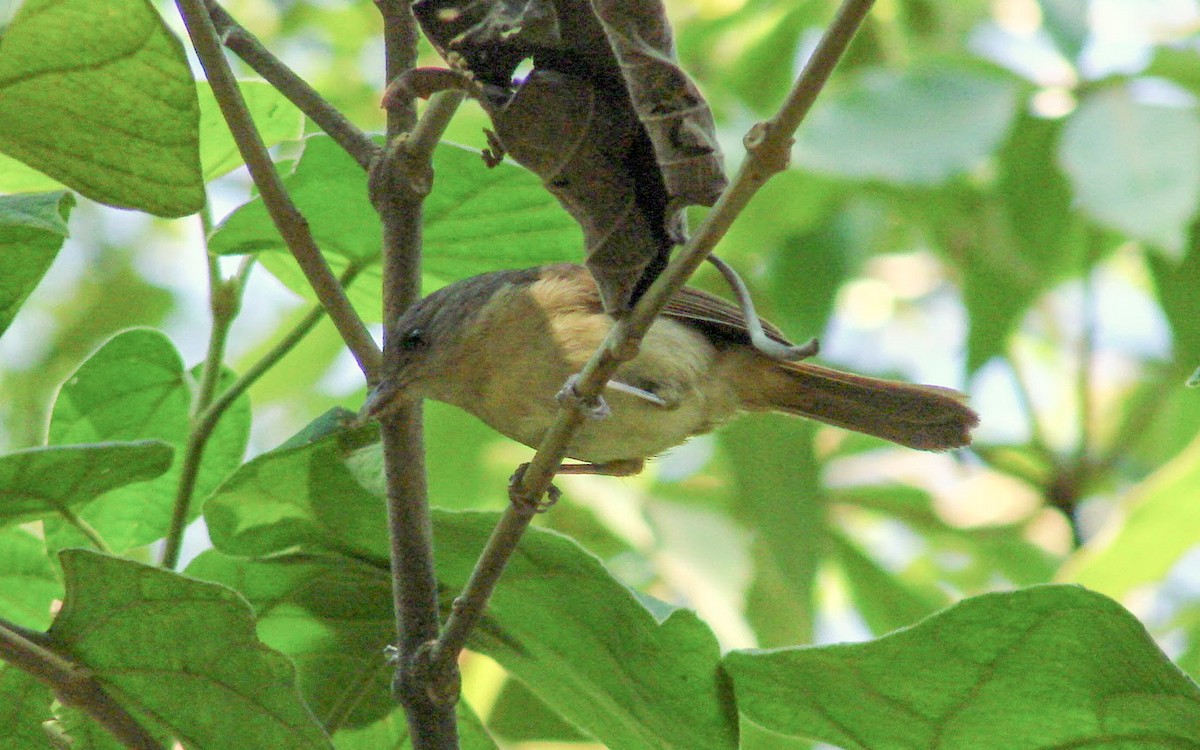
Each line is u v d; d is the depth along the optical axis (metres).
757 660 5.85
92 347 16.88
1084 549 9.78
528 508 5.13
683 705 6.18
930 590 13.59
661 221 4.76
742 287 4.73
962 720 5.87
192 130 5.55
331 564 6.70
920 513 13.74
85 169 5.73
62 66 5.34
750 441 11.16
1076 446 12.97
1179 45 10.55
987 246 12.34
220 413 6.48
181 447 7.64
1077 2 10.80
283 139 7.61
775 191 11.96
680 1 13.44
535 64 4.73
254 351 13.23
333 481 6.34
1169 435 13.62
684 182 4.52
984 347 12.32
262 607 6.91
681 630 5.89
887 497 13.84
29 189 7.70
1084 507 13.13
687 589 11.36
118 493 7.36
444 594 6.64
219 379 7.67
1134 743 5.77
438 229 7.46
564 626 6.32
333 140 6.46
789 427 11.20
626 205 4.72
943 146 10.12
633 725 6.57
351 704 6.89
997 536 13.58
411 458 5.63
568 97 4.63
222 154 7.60
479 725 6.91
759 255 12.23
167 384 7.57
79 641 5.61
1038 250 11.79
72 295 17.14
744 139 4.16
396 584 5.60
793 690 5.99
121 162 5.68
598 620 6.16
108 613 5.51
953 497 14.04
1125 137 9.41
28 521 6.12
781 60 12.50
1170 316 11.77
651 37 4.47
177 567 6.43
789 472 11.14
